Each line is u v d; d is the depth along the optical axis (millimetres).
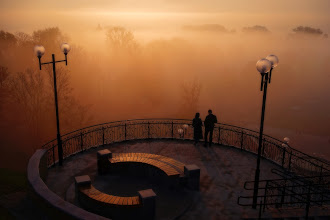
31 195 8250
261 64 7711
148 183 10312
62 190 9781
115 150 13445
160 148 13727
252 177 10891
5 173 16641
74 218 6426
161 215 8219
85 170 11312
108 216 8016
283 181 10570
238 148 13656
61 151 11719
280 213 8359
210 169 11516
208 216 8305
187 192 9641
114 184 10219
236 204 8969
